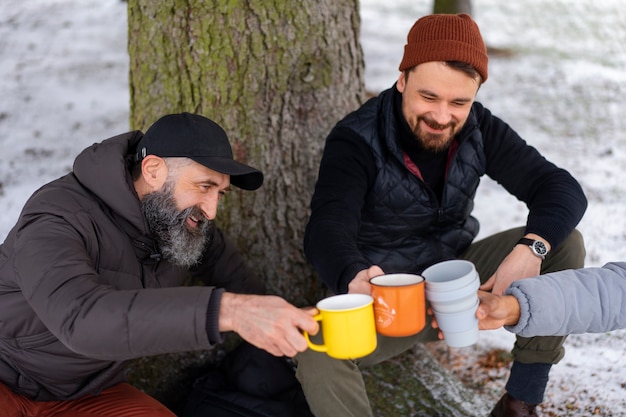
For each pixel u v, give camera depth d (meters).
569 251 2.69
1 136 6.82
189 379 3.09
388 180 2.76
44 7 13.10
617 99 8.16
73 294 1.95
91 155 2.30
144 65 3.33
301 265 3.34
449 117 2.53
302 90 3.29
